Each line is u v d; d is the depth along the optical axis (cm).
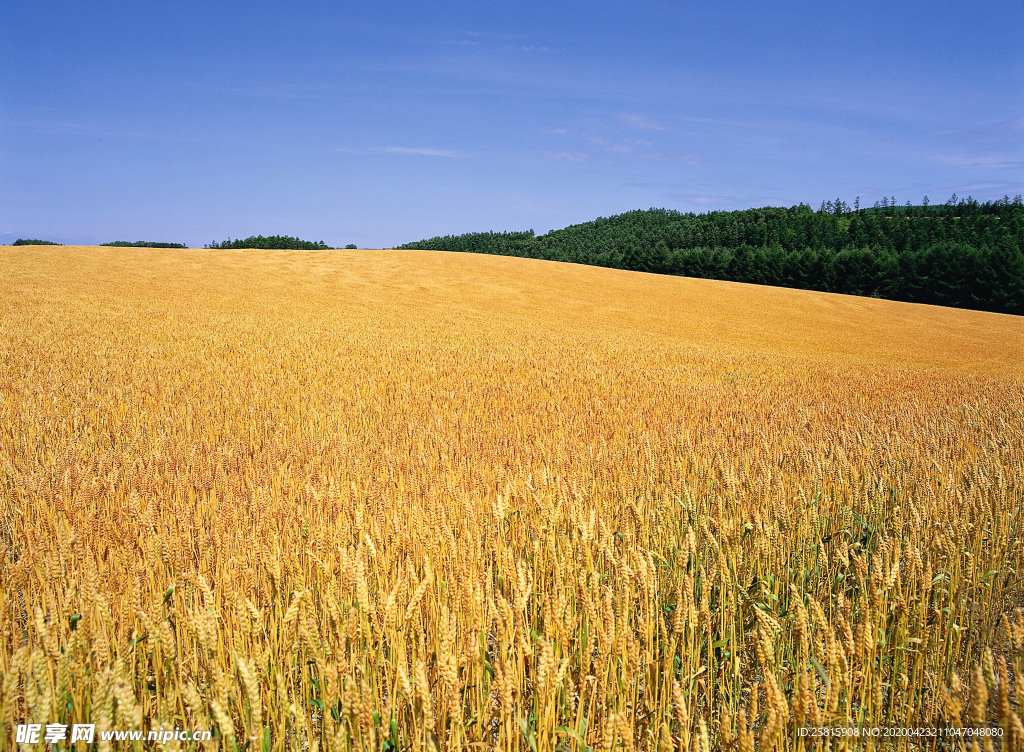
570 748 257
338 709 251
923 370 2608
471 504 462
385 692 281
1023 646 250
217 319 2773
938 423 995
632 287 5497
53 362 1439
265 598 348
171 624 325
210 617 250
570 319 3991
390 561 364
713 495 545
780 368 2272
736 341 3572
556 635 288
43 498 501
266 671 268
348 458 666
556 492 498
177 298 3578
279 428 877
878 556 320
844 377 2075
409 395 1223
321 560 363
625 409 1130
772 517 479
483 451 714
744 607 377
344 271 5206
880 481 547
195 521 442
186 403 1035
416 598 279
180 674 259
